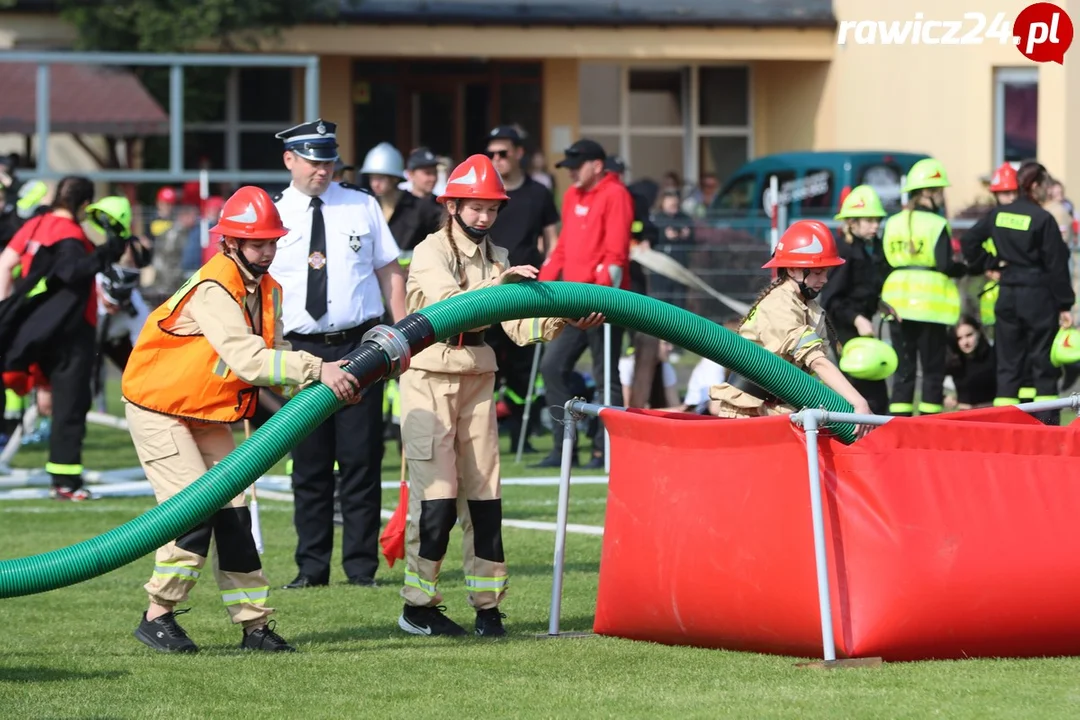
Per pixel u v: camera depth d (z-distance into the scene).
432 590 20.86
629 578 20.14
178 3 73.62
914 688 16.50
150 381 19.31
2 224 39.50
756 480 18.58
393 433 43.22
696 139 90.06
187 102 75.25
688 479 19.44
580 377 41.47
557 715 15.81
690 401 39.69
